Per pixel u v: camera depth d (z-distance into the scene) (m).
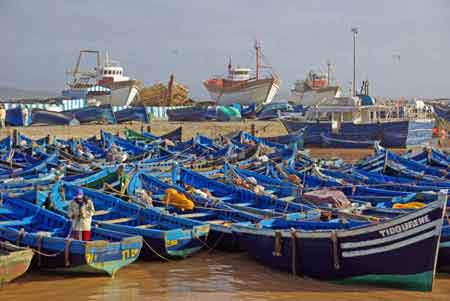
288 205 19.39
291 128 49.88
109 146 35.28
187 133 53.91
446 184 24.11
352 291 13.16
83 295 12.99
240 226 15.62
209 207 18.94
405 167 28.66
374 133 46.06
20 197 17.73
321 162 30.69
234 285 13.78
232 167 24.05
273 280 14.16
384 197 20.62
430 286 12.49
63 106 62.06
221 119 62.97
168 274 14.75
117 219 17.47
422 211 12.15
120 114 56.25
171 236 15.41
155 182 20.80
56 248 13.96
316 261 13.71
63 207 17.88
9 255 13.04
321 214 17.94
